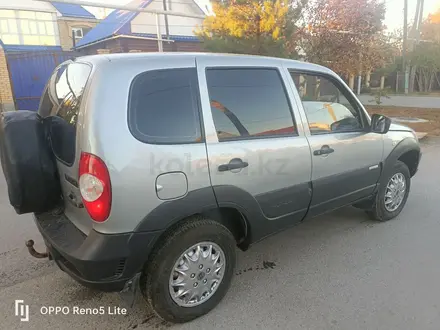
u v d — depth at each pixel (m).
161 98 2.36
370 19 12.55
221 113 2.62
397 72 24.22
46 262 3.44
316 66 3.40
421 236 3.93
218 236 2.61
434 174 6.30
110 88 2.18
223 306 2.78
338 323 2.58
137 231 2.24
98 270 2.20
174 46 16.31
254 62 2.91
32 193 2.45
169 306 2.48
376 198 4.09
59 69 2.91
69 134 2.30
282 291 2.96
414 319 2.62
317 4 12.03
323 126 3.34
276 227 3.09
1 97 12.34
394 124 4.32
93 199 2.14
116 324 2.61
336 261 3.43
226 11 9.85
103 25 18.25
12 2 21.97
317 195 3.30
